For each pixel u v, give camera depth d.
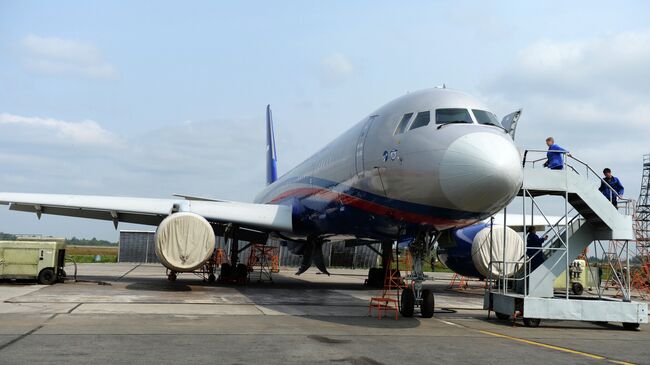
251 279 22.92
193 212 16.33
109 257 57.06
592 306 10.05
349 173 13.20
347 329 8.69
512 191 8.98
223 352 6.36
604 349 7.59
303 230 18.55
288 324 9.00
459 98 10.55
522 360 6.48
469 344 7.56
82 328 7.85
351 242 20.23
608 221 10.85
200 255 14.59
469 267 17.28
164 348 6.51
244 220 16.91
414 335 8.27
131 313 9.83
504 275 11.04
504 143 9.16
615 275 11.88
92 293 13.38
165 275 23.09
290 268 39.31
